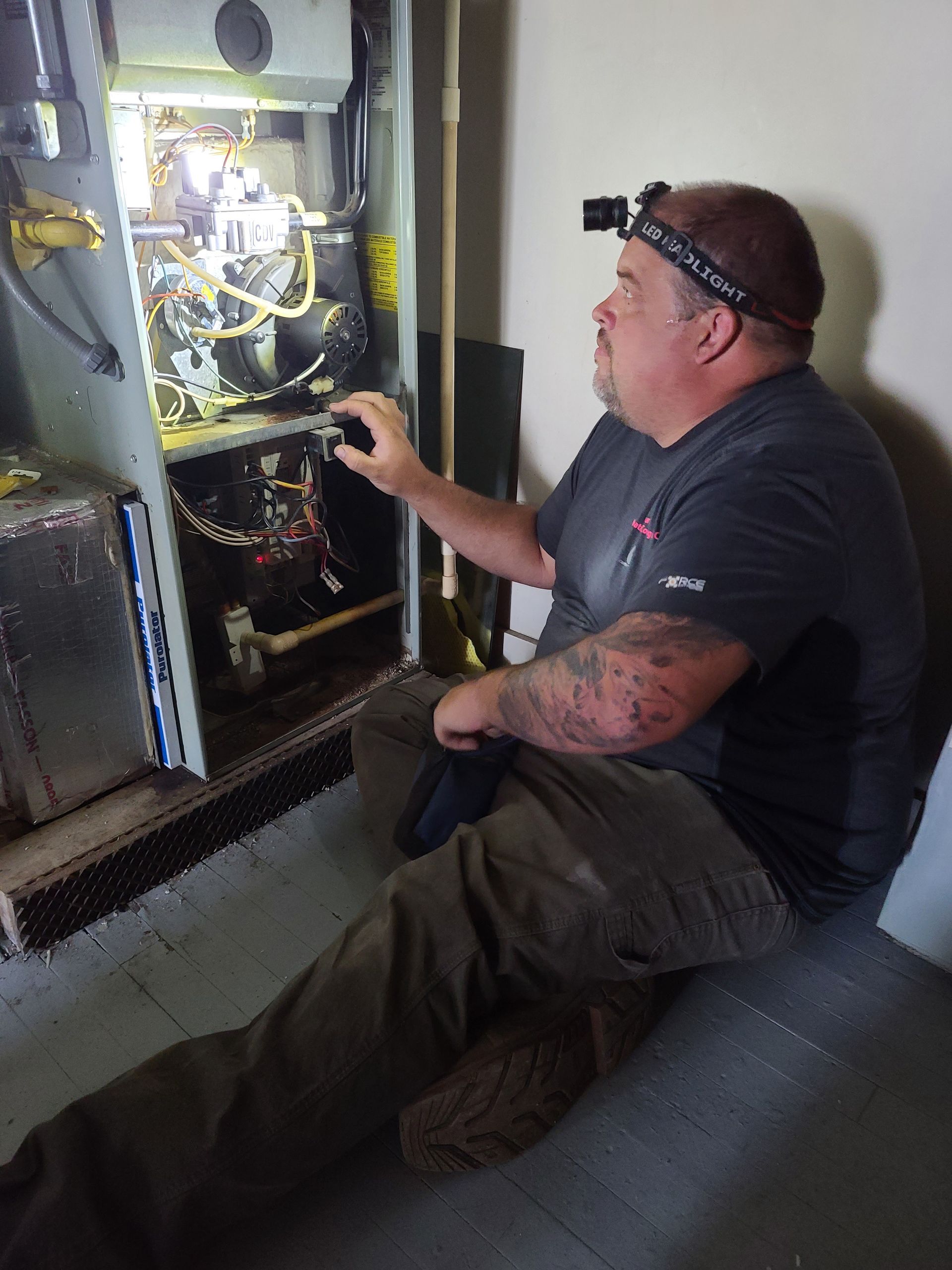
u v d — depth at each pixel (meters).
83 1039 1.23
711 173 1.45
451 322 1.76
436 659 1.99
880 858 1.21
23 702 1.34
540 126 1.61
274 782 1.62
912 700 1.20
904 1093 1.20
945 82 1.20
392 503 1.80
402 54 1.41
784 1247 1.02
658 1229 1.03
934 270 1.28
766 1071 1.22
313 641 1.88
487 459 1.95
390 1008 0.98
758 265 1.04
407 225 1.52
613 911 1.07
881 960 1.40
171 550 1.35
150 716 1.51
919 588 1.14
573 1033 1.11
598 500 1.32
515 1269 0.99
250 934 1.40
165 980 1.32
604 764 1.22
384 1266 0.99
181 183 1.41
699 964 1.17
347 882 1.51
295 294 1.52
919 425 1.36
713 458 1.12
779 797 1.16
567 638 1.39
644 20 1.43
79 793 1.47
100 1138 0.91
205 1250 1.00
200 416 1.49
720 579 0.99
